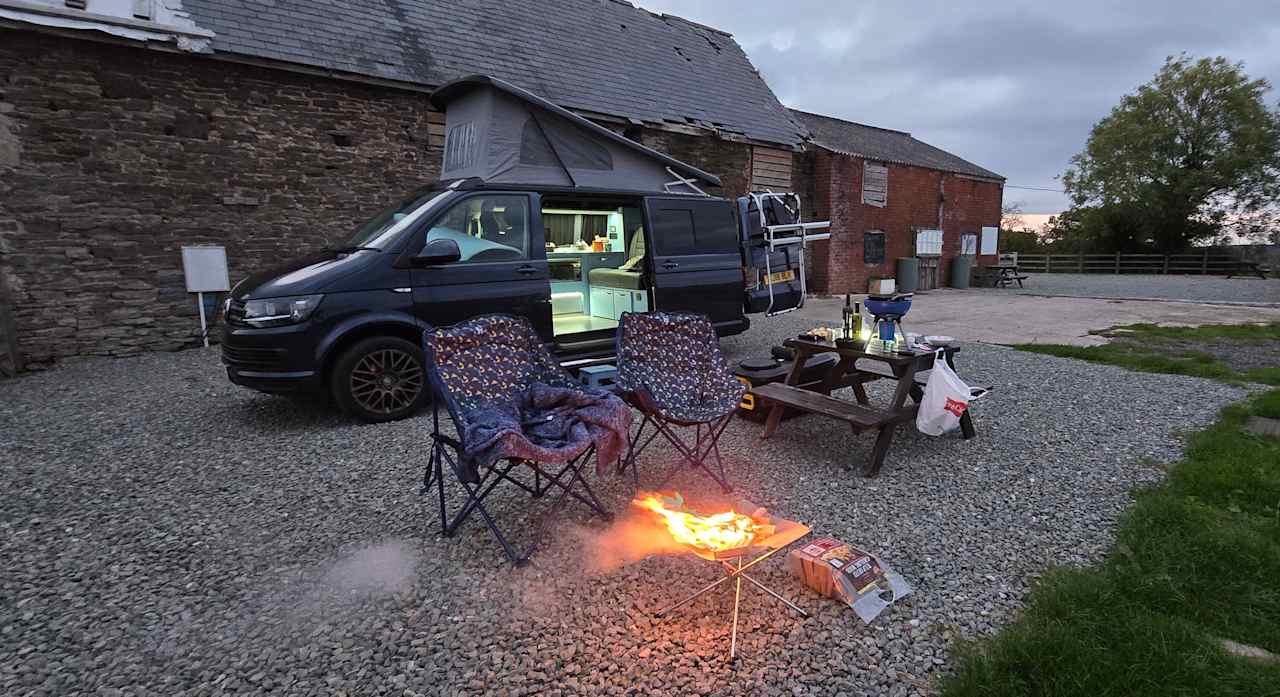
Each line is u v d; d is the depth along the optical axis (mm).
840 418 3629
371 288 4539
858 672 1994
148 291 7230
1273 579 2377
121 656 2094
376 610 2338
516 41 10445
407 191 8844
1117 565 2520
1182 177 28609
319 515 3141
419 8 9688
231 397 5371
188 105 7238
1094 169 31109
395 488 3465
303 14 8297
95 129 6766
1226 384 5812
